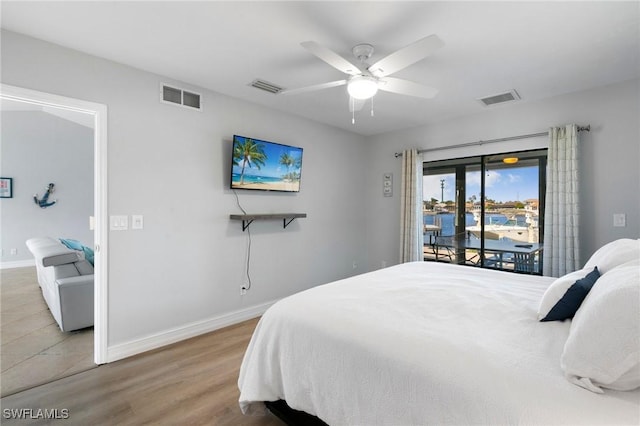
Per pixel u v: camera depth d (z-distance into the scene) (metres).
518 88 3.00
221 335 3.04
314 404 1.44
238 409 1.91
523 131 3.41
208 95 3.09
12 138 6.00
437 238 4.31
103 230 2.45
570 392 0.94
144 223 2.68
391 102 3.39
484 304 1.72
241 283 3.43
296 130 3.93
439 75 2.71
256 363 1.70
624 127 2.84
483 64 2.50
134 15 1.89
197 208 3.04
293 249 3.97
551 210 3.16
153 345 2.73
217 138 3.17
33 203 6.20
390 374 1.19
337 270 4.55
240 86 3.01
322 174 4.30
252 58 2.45
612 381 0.93
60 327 3.03
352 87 2.13
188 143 2.96
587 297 1.33
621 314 0.94
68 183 6.55
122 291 2.56
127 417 1.83
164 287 2.81
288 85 2.98
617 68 2.58
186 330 2.96
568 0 1.72
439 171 4.27
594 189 2.99
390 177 4.69
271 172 3.57
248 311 3.49
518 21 1.92
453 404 1.02
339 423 1.32
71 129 6.57
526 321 1.49
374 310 1.62
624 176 2.84
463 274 2.53
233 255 3.35
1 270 5.72
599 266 1.72
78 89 2.33
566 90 3.05
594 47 2.24
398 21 1.93
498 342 1.26
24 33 2.10
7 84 2.06
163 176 2.79
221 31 2.07
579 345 1.01
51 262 3.01
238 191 3.37
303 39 2.16
